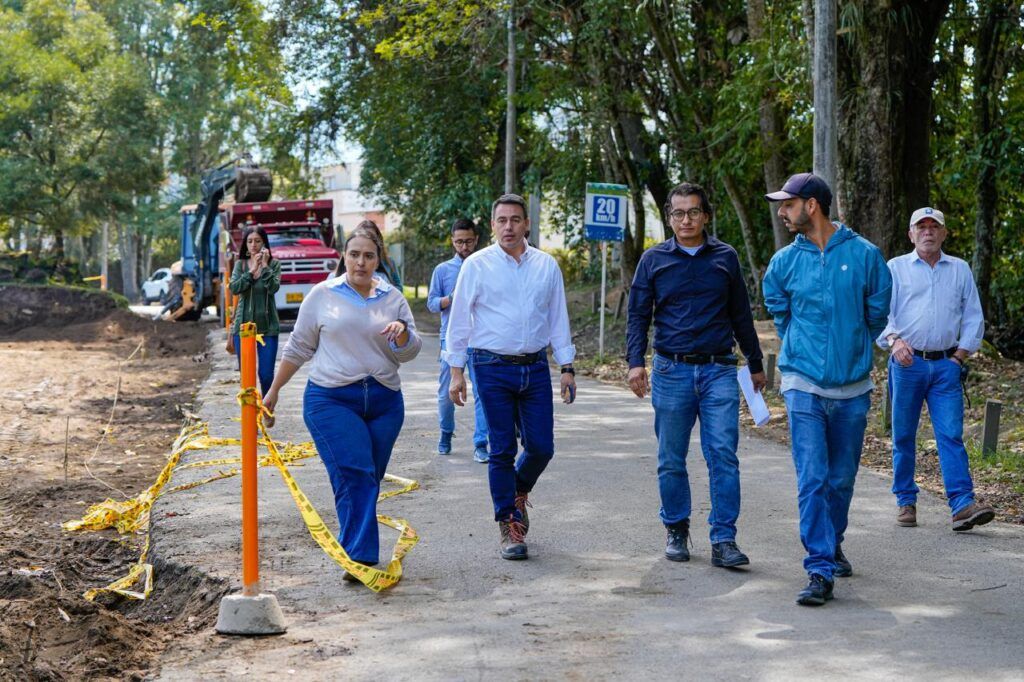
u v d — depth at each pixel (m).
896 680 4.77
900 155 17.09
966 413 12.77
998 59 20.30
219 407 14.01
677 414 6.67
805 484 6.00
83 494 9.91
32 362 23.75
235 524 7.67
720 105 22.53
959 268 7.61
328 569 6.58
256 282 13.00
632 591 6.13
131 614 6.47
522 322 6.80
